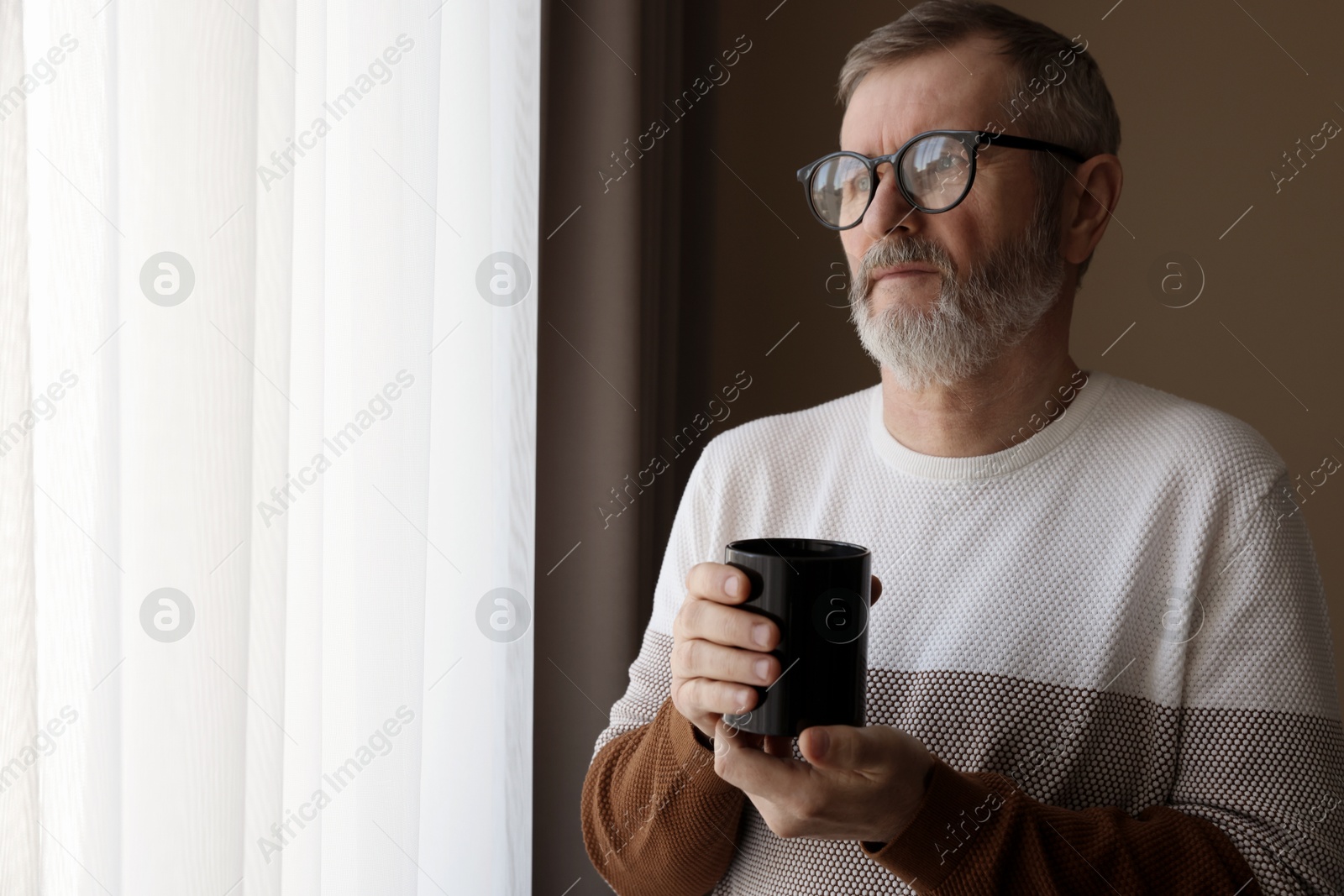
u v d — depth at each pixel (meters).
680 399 1.88
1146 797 0.75
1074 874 0.64
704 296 1.88
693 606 0.65
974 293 0.81
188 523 0.62
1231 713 0.72
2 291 0.52
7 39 0.52
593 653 1.42
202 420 0.63
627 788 0.81
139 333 0.61
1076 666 0.76
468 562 1.11
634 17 1.38
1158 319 1.71
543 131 1.38
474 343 1.10
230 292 0.64
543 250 1.39
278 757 0.69
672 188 1.71
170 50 0.62
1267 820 0.68
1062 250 0.86
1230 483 0.77
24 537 0.53
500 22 1.17
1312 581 0.76
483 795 1.13
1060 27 1.71
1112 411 0.84
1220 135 1.67
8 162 0.52
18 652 0.53
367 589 0.90
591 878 1.42
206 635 0.63
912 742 0.64
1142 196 1.71
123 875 0.60
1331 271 1.64
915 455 0.85
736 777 0.63
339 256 0.89
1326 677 0.74
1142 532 0.77
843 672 0.61
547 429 1.41
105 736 0.59
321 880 0.84
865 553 0.63
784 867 0.79
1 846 0.52
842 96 0.91
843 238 0.88
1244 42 1.65
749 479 0.94
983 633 0.78
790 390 1.86
